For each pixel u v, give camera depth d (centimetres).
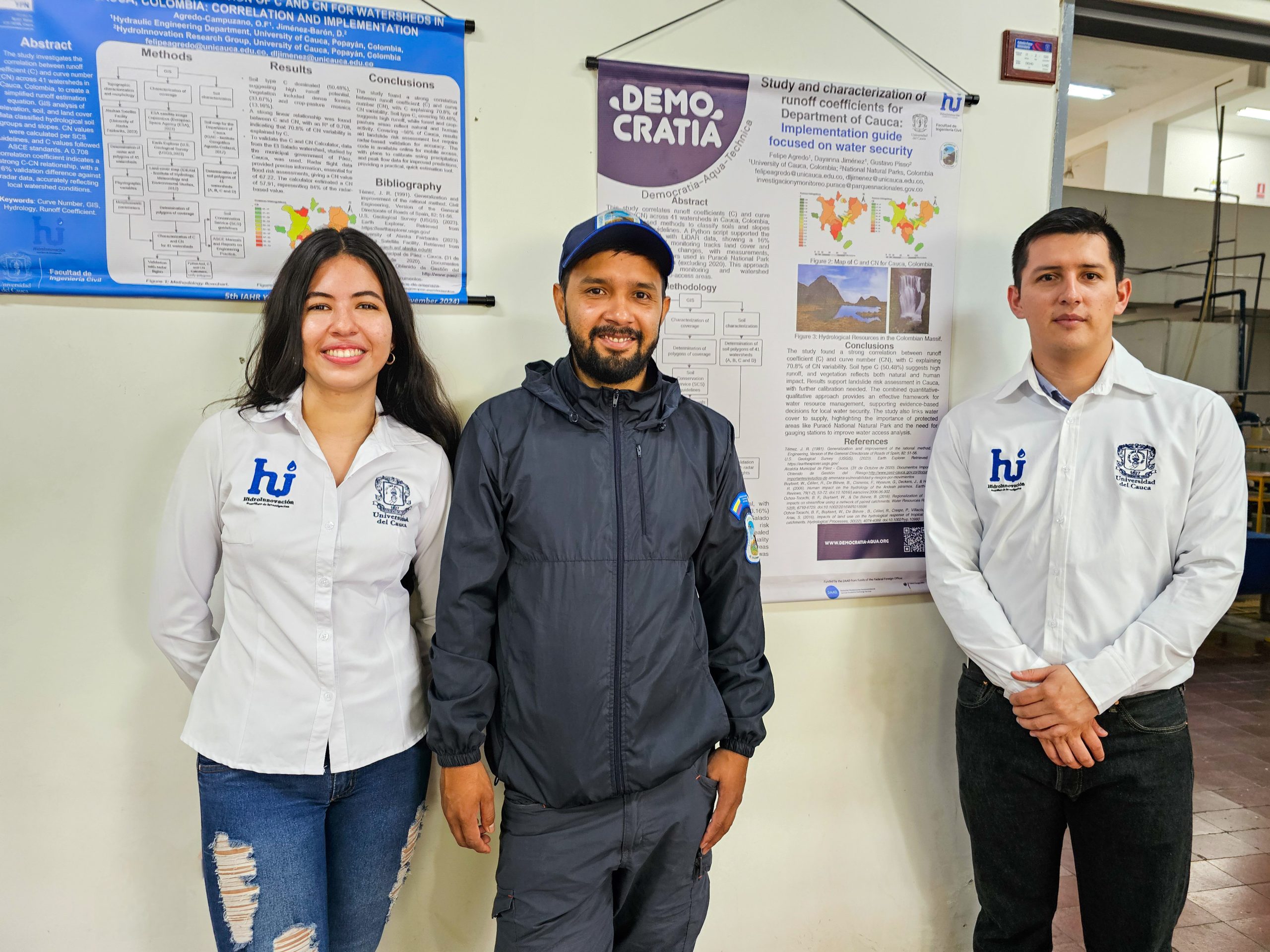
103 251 114
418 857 130
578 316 100
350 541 97
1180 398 117
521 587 99
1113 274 120
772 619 145
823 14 138
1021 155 150
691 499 104
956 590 128
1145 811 114
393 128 121
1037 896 127
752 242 137
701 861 108
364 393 101
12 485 115
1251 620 457
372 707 99
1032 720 115
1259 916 171
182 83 113
